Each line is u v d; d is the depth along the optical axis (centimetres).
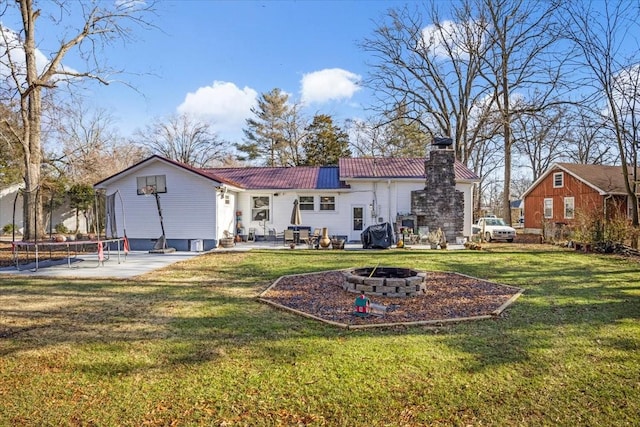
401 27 2700
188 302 675
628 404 324
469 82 2747
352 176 1916
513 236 2016
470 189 1984
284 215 1964
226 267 1095
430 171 1847
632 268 1062
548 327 529
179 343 467
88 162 2583
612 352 437
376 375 377
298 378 371
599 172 2639
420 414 310
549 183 2827
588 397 336
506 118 2488
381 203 1948
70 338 487
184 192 1680
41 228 1688
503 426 293
